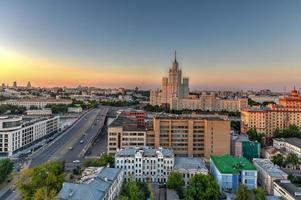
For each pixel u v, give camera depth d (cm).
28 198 19275
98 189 17900
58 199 16475
